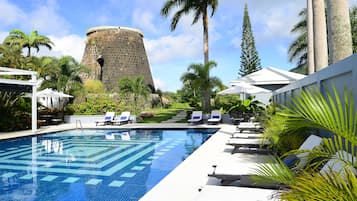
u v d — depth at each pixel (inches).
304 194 73.1
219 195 124.6
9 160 326.3
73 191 206.7
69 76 926.4
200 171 215.0
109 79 1444.4
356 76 151.2
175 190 170.9
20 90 528.4
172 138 506.9
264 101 768.3
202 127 589.6
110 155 351.3
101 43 1505.9
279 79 729.6
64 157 342.0
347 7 222.1
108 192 203.5
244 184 153.6
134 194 198.5
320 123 73.2
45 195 198.7
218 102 890.1
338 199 67.3
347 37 219.6
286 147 198.8
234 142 279.6
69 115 812.6
